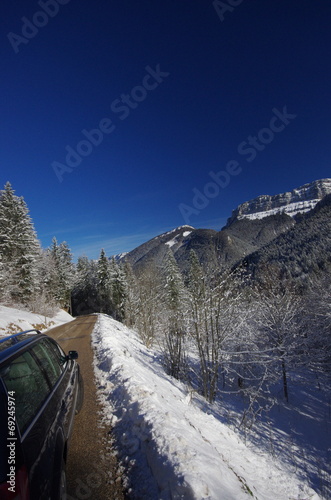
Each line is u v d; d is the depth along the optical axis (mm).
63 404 3006
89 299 58969
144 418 4004
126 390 5309
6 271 27781
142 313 17672
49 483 1904
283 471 5133
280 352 12070
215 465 3123
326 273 24062
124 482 2984
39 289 33969
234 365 11352
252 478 4055
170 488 2586
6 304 27281
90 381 6828
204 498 2312
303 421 10227
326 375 14391
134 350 12406
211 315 8531
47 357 3418
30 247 31766
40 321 26188
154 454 3154
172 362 10086
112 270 50281
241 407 9695
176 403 5957
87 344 12750
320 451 7586
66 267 51125
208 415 6543
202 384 9188
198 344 8594
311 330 16109
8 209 31016
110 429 4219
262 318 13523
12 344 2789
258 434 7449
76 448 3730
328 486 5109
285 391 12602
